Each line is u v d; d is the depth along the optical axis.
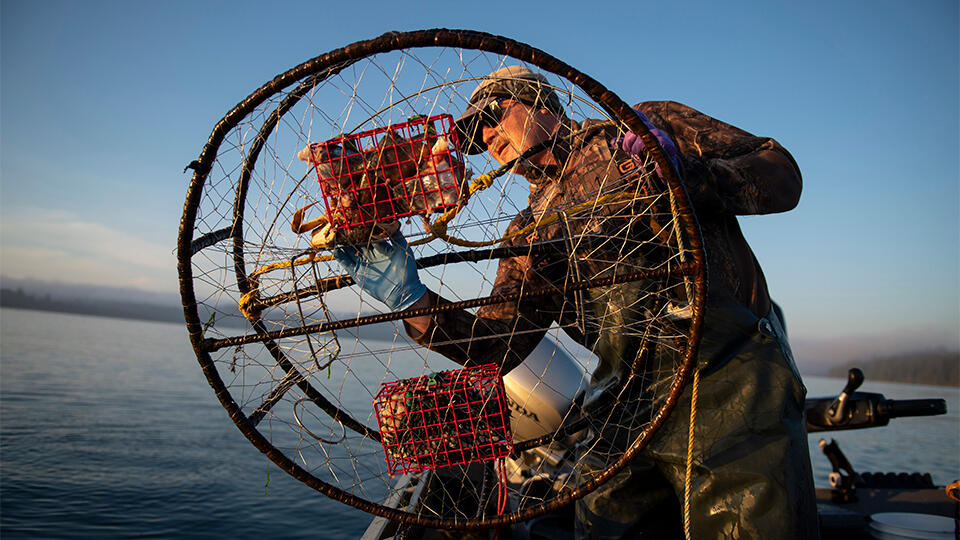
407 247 1.35
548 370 2.83
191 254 1.27
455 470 2.13
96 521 8.47
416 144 1.23
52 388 23.56
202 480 11.20
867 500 3.06
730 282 1.56
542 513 1.34
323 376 1.73
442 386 1.37
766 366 1.46
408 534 1.90
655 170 1.34
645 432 1.30
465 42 1.08
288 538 8.46
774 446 1.37
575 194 1.63
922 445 21.89
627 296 1.56
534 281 1.68
